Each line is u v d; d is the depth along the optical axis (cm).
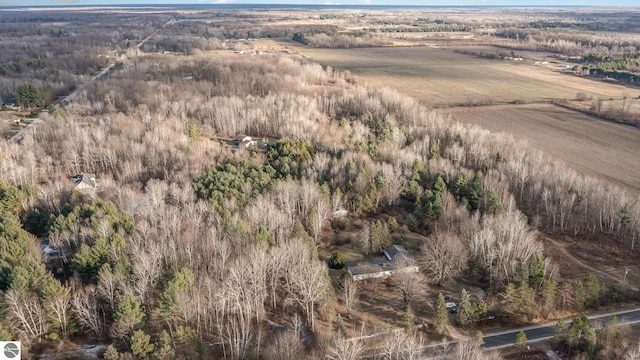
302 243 10194
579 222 12612
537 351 8288
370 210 13312
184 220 11144
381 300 9788
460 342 7981
